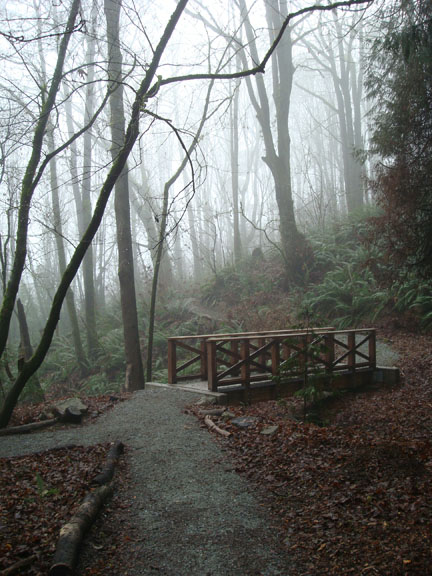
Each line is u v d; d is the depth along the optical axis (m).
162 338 17.56
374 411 9.07
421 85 9.96
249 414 8.10
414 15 9.89
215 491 5.09
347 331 10.40
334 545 4.02
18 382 7.56
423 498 4.57
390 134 10.68
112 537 4.23
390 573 3.57
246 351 9.13
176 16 6.62
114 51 11.48
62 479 5.30
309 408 9.12
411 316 13.95
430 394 9.54
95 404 8.70
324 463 5.59
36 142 7.99
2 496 4.82
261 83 19.47
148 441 6.63
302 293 17.70
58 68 7.91
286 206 19.42
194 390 9.04
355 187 24.34
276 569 3.77
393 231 10.83
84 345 20.62
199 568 3.80
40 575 3.55
